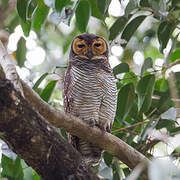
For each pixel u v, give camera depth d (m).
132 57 11.66
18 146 6.57
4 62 6.93
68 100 10.37
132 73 10.64
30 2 9.70
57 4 8.60
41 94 9.56
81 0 9.36
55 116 7.57
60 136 7.05
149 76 9.27
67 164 7.02
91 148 10.27
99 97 10.33
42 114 7.43
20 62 10.17
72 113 10.51
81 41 11.00
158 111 9.84
